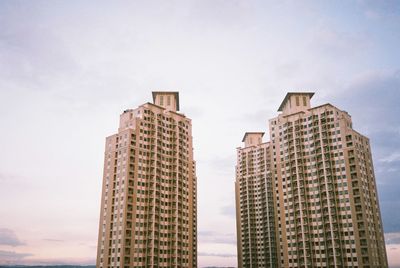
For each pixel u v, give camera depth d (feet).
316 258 445.78
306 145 503.61
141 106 510.99
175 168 510.99
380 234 445.37
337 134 479.82
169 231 472.85
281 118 541.34
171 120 538.88
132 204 445.78
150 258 435.94
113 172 469.98
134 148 476.54
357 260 415.03
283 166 513.45
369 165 478.18
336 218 444.96
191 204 517.96
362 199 435.94
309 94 551.59
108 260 424.87
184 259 475.72
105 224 446.60
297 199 482.69
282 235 482.28
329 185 463.83
